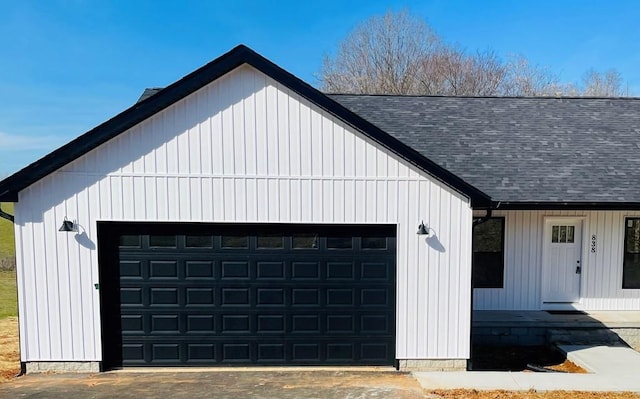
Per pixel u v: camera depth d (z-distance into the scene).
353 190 7.54
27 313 7.36
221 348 7.71
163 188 7.42
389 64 33.28
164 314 7.65
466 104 12.01
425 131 10.62
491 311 10.04
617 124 11.24
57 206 7.30
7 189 7.14
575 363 8.12
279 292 7.73
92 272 7.39
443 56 33.66
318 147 7.48
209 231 7.62
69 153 7.19
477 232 10.09
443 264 7.61
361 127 7.43
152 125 7.34
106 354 7.57
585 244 10.12
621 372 7.35
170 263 7.62
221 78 7.35
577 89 37.94
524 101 12.27
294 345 7.75
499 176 9.12
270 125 7.43
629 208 8.63
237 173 7.46
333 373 7.44
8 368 7.68
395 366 7.66
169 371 7.54
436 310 7.62
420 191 7.55
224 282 7.68
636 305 10.19
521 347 9.25
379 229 7.67
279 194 7.51
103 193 7.35
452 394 6.45
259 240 7.68
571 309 10.16
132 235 7.56
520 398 6.30
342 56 34.38
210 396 6.40
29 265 7.32
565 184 8.96
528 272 10.15
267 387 6.76
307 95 7.38
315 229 7.68
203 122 7.38
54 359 7.42
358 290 7.73
